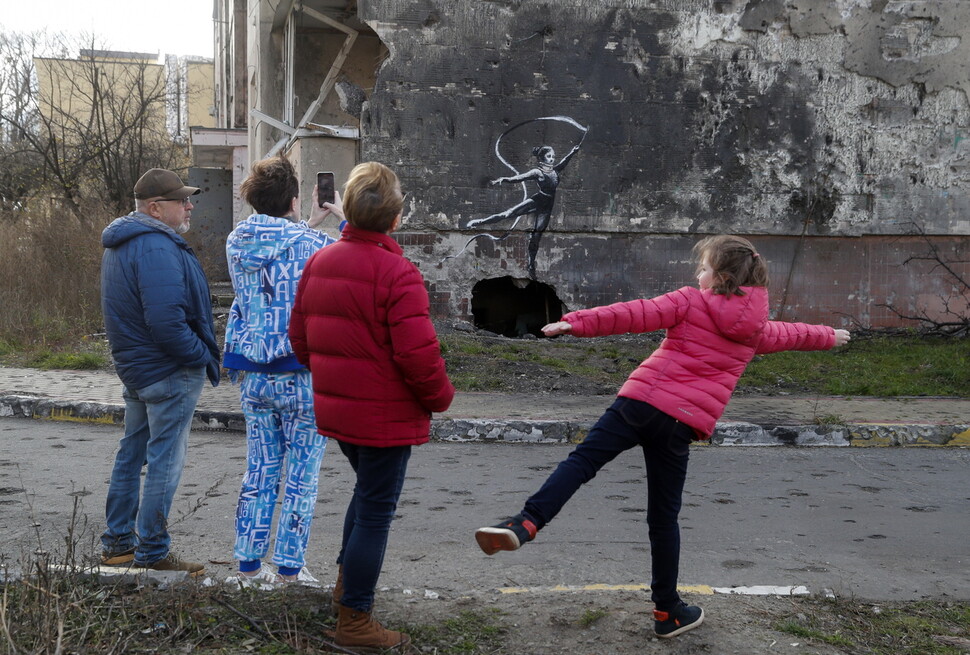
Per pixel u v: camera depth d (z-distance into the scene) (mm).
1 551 4340
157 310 3646
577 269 13242
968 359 11859
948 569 4594
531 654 3170
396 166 12742
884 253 13953
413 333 2938
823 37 13531
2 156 22953
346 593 3107
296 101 15828
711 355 3279
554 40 12992
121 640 3070
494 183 12977
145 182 3773
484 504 5715
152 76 31031
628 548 4820
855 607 3854
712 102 13367
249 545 3867
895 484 6551
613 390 9883
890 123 13766
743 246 3348
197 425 8047
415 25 12672
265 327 3770
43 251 13867
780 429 7957
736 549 4863
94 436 7645
